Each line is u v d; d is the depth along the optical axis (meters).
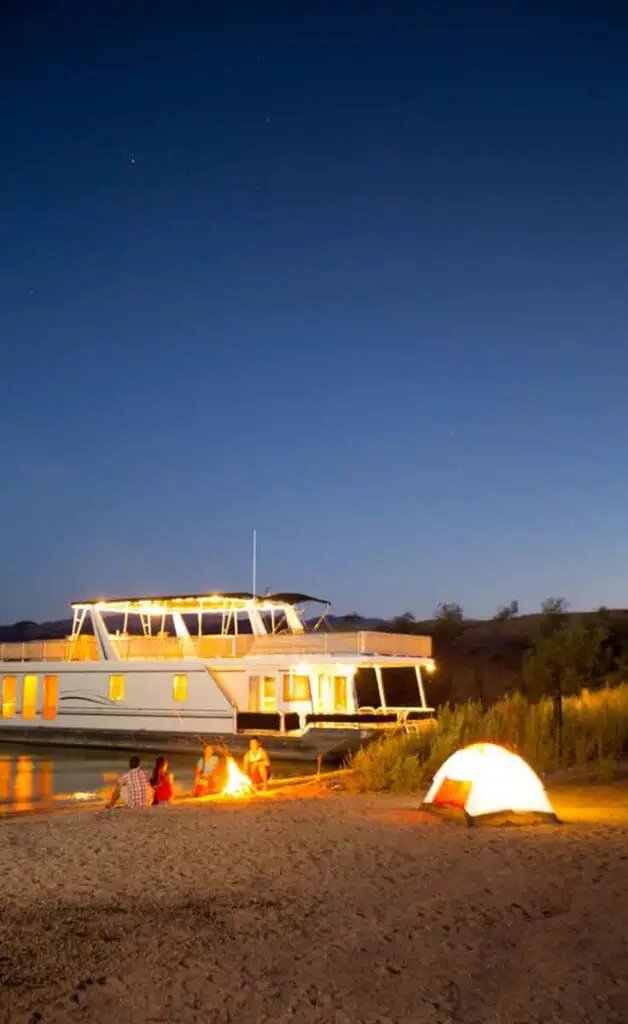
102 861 10.96
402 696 28.77
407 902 8.40
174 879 9.77
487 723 22.31
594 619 54.25
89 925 7.76
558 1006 5.76
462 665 56.31
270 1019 5.73
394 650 29.39
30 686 34.88
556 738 21.42
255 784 21.41
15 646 36.03
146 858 11.06
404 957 6.79
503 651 56.94
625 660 40.69
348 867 10.11
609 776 17.77
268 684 29.08
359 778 20.72
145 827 13.66
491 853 10.52
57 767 28.61
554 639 41.00
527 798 12.98
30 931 7.55
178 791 23.27
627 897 8.12
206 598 30.86
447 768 14.10
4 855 11.48
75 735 32.88
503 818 12.81
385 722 27.09
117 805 19.41
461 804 13.58
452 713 24.47
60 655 34.84
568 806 14.70
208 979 6.39
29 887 9.52
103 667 32.69
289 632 31.22
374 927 7.57
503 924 7.50
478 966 6.54
